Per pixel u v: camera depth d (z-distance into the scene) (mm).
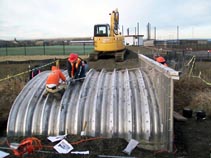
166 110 7531
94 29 26594
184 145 8609
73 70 10344
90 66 23250
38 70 15984
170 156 7359
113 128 8125
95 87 9750
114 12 27047
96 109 8453
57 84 9172
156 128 8070
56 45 60344
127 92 9148
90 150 7246
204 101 12625
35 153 7043
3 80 15844
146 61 11797
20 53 42281
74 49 47188
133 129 8086
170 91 7098
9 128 8570
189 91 14117
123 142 7625
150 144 7941
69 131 8297
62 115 8508
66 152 7113
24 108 8961
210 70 19250
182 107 12445
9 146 7590
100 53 26484
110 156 6883
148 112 8266
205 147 8516
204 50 43000
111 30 27047
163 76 7852
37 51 44656
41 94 9539
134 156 7055
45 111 8680
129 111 8328
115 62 24438
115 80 10234
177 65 18969
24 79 15961
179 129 10070
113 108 8469
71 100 9039
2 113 10664
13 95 13102
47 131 8391
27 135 8375
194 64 21188
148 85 9523
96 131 8148
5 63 27453
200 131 9875
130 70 12203
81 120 8352
